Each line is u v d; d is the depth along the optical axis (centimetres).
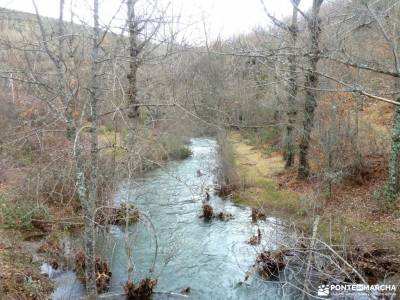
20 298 995
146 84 948
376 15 534
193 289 1165
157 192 1923
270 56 545
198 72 1956
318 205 1627
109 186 1177
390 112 2161
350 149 1864
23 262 1209
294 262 1202
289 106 2088
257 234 1526
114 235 1487
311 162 2164
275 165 2441
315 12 771
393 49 504
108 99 830
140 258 1339
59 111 757
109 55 760
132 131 902
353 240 1320
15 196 1430
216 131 2400
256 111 2455
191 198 1956
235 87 2152
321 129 1858
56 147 971
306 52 544
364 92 506
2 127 1052
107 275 1191
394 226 1419
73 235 1412
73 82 811
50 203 1465
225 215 1736
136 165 1062
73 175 1028
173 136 2012
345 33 618
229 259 1347
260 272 1241
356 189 1781
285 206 1788
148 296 1129
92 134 793
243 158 2611
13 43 722
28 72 732
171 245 1433
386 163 1836
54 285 1119
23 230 1416
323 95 1925
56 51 775
